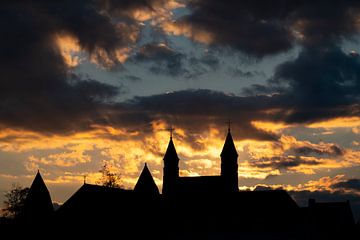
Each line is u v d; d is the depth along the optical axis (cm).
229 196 14075
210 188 15225
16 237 12606
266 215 13425
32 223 12769
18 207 15362
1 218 14350
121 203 12631
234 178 15412
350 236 14388
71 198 12331
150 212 13138
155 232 12875
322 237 13675
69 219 12162
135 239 12394
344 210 14888
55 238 12175
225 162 15488
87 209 12169
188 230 13512
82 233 12050
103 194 12506
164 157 15712
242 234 13312
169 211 13875
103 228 12106
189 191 15288
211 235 13412
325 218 14238
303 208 13800
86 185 12462
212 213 13750
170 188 15488
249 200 13838
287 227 13250
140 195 13462
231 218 13538
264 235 13225
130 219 12500
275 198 13725
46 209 13662
